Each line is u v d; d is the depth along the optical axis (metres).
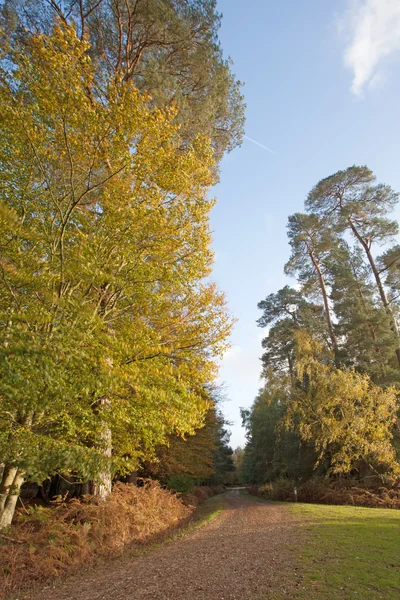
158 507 14.17
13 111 6.41
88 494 11.14
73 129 6.83
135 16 13.31
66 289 7.42
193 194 8.99
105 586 6.41
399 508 18.83
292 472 29.08
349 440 21.86
